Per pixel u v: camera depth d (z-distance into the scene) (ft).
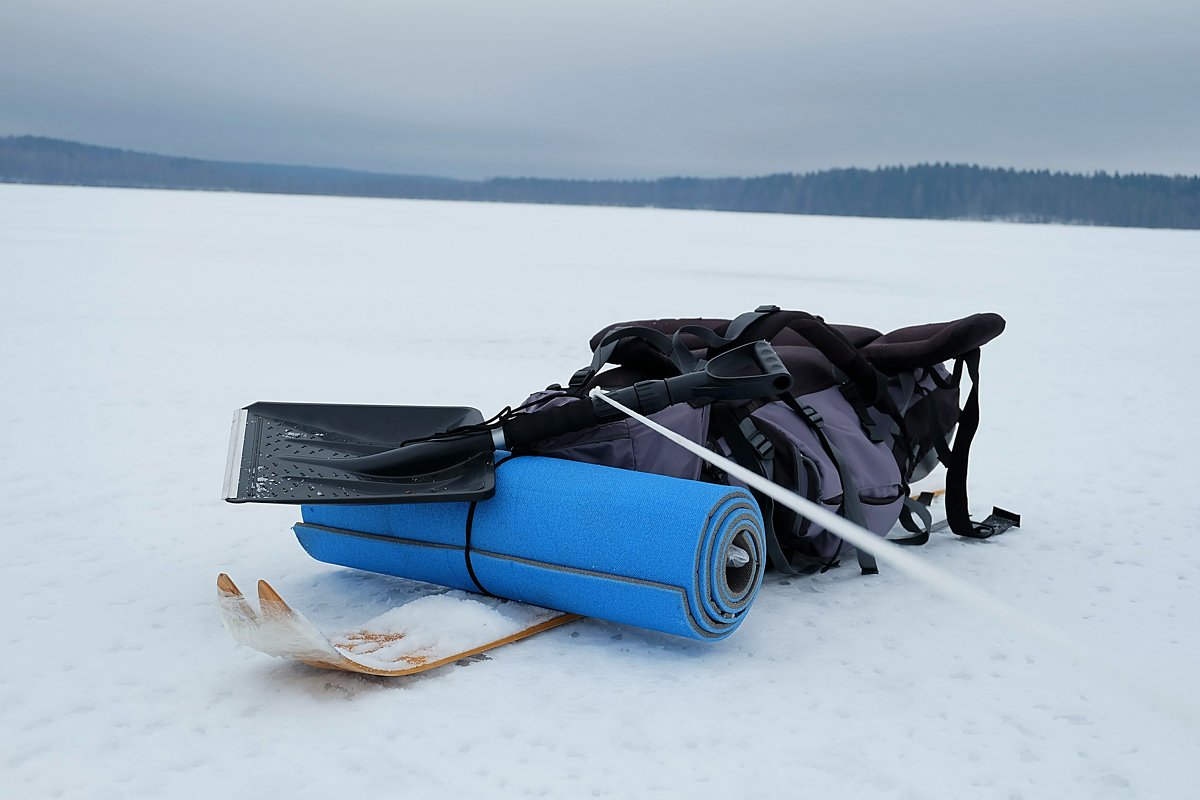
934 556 12.07
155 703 8.02
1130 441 19.76
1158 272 88.94
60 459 17.13
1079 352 35.35
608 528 8.80
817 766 7.03
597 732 7.50
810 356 11.94
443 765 7.01
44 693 8.20
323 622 9.77
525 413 10.53
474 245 109.40
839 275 77.05
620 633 9.50
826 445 10.94
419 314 43.47
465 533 9.61
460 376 26.94
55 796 6.63
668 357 11.17
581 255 95.61
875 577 11.18
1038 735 7.54
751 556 9.05
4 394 23.18
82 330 35.17
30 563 11.70
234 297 49.14
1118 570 11.56
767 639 9.36
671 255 100.17
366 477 9.75
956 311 49.62
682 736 7.45
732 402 10.63
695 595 8.49
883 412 11.96
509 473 9.61
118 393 23.68
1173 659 9.02
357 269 69.72
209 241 97.55
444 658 8.63
